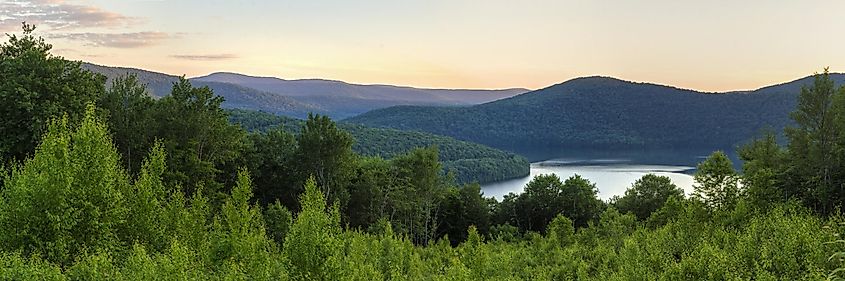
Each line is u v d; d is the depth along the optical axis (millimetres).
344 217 62438
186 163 44844
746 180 48125
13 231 18125
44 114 32938
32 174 19250
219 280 17234
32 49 36375
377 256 32312
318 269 15336
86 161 19953
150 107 47094
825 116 45594
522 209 85750
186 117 46875
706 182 46562
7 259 15883
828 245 25547
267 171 61812
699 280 25500
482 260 31125
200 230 23000
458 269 23719
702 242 32719
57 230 18312
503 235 72812
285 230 42500
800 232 28594
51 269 15820
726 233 34812
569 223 59906
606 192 131250
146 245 20609
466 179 145125
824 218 44094
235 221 22484
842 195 44781
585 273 33062
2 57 37656
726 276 23969
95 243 19156
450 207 81312
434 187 70062
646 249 35281
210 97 48719
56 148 19688
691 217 40719
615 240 47812
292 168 61688
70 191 18953
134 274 15945
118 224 20719
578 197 82375
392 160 76875
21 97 33219
